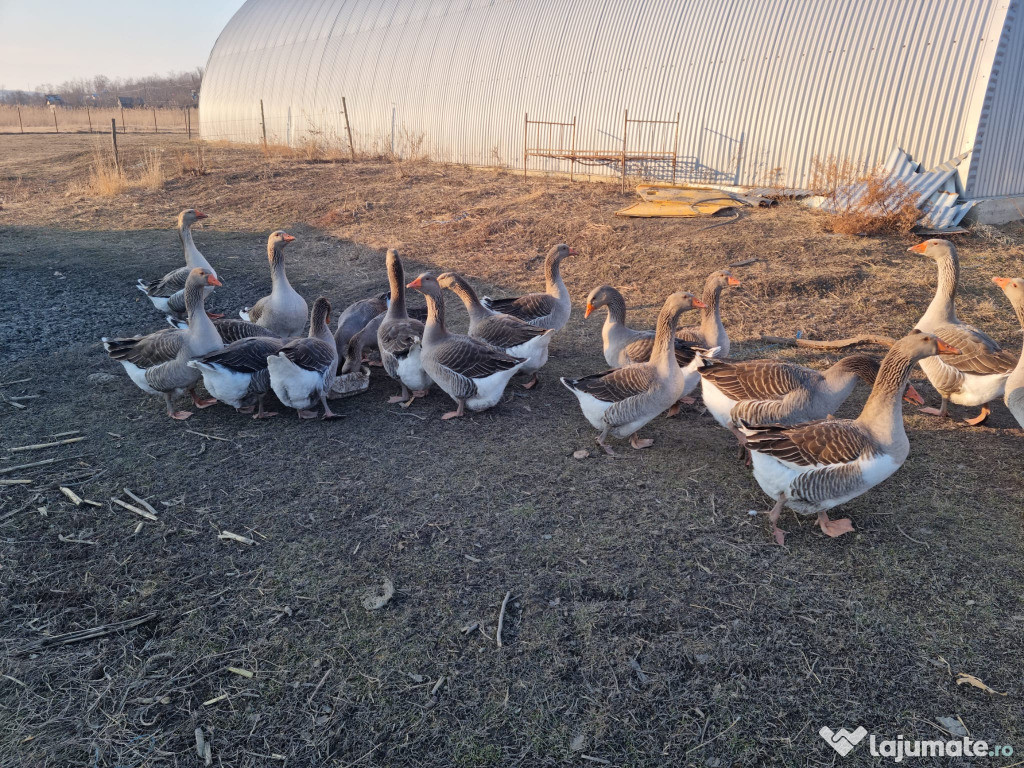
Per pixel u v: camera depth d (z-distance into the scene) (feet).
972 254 20.57
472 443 11.51
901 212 22.27
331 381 12.38
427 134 41.01
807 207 25.72
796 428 8.76
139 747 6.49
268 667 7.24
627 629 7.64
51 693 6.97
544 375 14.38
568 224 24.98
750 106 28.14
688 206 26.00
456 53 39.63
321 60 48.47
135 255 23.76
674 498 9.91
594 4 34.37
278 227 28.27
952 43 23.52
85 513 9.53
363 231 26.94
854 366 9.97
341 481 10.36
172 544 8.95
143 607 7.97
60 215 30.35
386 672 7.18
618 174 32.37
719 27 29.48
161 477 10.42
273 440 11.59
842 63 25.88
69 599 8.07
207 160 42.50
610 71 32.71
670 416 12.52
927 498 9.80
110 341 12.12
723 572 8.43
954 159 23.48
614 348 13.04
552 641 7.51
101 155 43.55
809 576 8.36
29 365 14.46
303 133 49.73
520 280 20.70
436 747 6.48
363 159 42.98
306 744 6.52
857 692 6.90
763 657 7.28
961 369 11.33
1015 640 7.40
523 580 8.34
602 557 8.70
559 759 6.36
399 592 8.18
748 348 15.30
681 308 10.26
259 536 9.11
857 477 8.33
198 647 7.47
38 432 11.68
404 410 12.82
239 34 58.85
